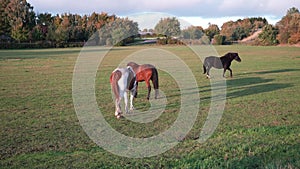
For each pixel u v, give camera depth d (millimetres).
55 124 7734
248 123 7762
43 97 11125
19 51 38906
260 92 12008
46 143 6348
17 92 12102
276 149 5812
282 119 8141
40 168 5160
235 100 10562
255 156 5504
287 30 51750
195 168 5113
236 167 5051
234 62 23922
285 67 20359
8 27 56125
